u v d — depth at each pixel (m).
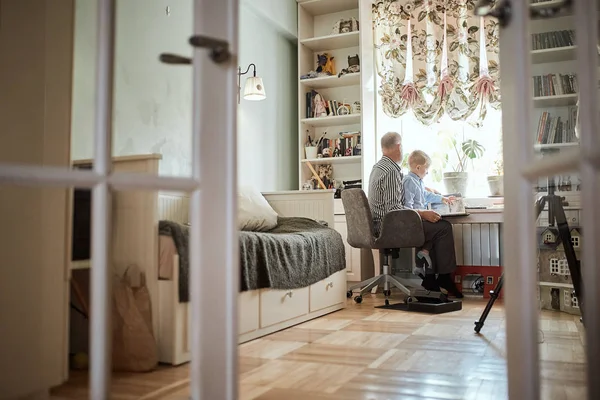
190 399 1.18
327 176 4.97
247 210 3.54
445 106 4.55
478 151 4.63
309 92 5.00
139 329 1.34
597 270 0.82
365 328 2.95
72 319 1.11
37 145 1.28
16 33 1.33
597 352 0.83
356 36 4.78
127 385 1.33
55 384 1.13
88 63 1.17
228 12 1.19
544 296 1.85
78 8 1.23
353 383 1.86
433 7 4.59
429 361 2.18
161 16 2.28
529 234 1.06
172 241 1.33
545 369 1.36
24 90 1.32
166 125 1.98
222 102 1.18
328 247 3.48
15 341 1.18
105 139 1.09
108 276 1.09
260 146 4.55
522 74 1.06
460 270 4.40
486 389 1.77
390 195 3.93
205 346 1.16
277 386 1.83
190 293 1.18
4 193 1.19
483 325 2.99
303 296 3.15
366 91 4.73
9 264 1.20
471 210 3.91
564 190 1.68
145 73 2.22
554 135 1.62
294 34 4.97
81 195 1.10
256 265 2.64
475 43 4.48
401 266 4.68
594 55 0.85
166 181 1.12
